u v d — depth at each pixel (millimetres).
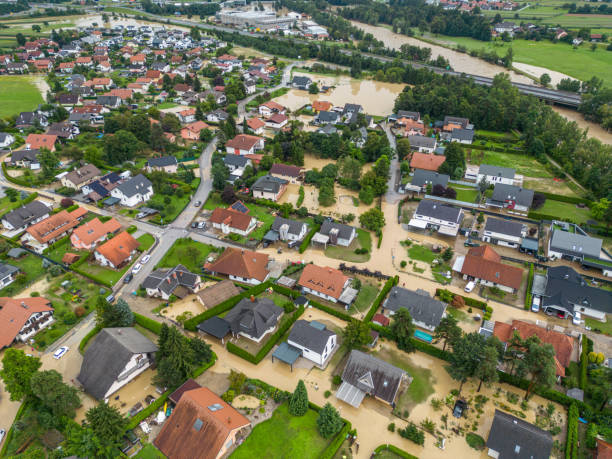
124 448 62844
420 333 85750
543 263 108562
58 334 83938
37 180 141750
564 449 64812
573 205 135375
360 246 114375
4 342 80375
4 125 178125
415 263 107938
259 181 137625
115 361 71875
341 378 75312
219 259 102500
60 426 66438
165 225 121000
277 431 66375
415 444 65625
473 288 99438
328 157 167375
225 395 70750
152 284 94250
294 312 89812
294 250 112125
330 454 62031
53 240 111750
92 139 171625
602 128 198500
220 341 84125
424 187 141125
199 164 159875
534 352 69312
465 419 69500
